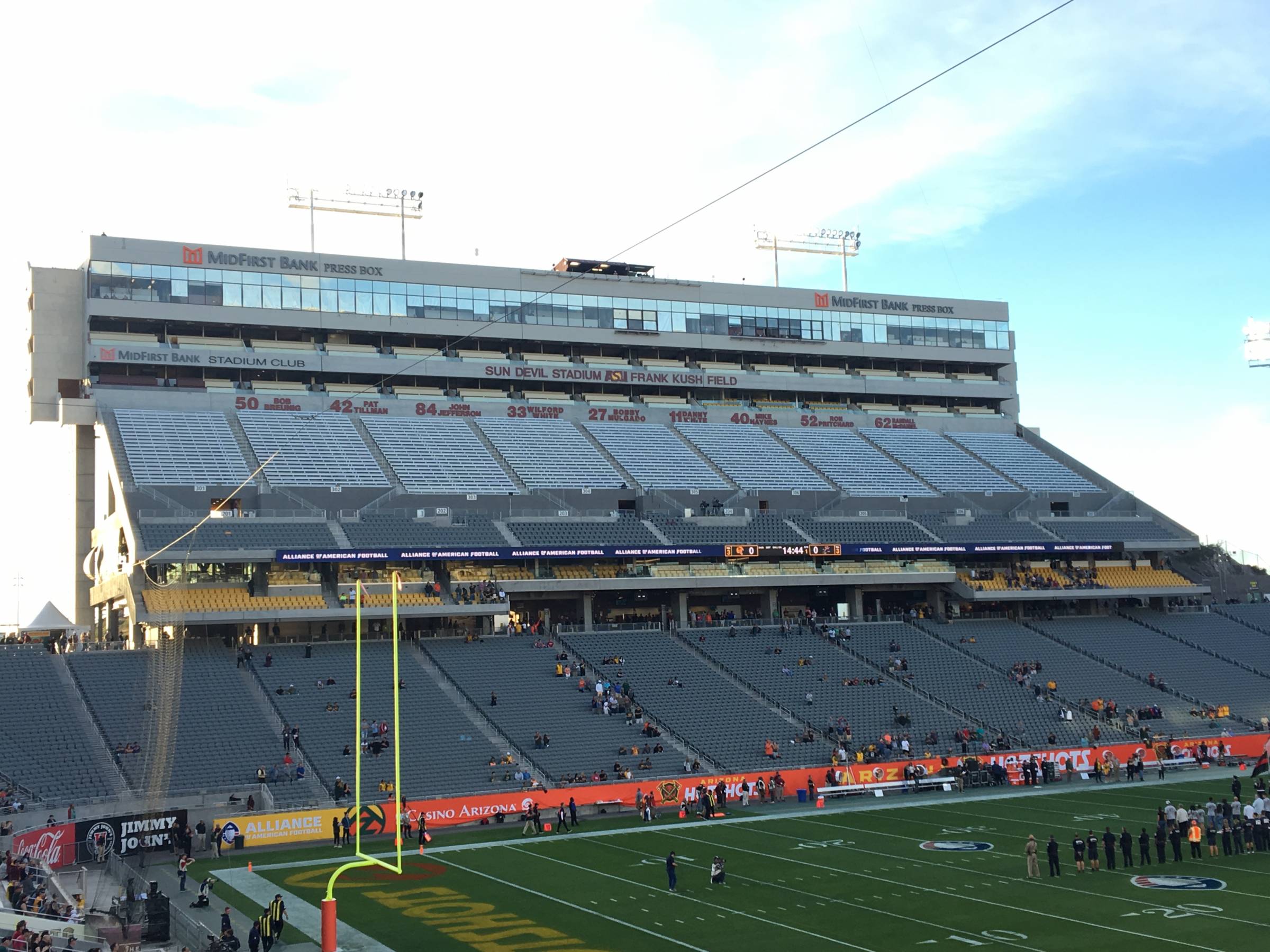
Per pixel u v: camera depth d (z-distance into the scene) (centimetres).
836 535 8775
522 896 4044
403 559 7294
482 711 6500
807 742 6731
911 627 8538
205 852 5003
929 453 10381
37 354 8344
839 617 8688
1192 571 9988
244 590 6994
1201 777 6550
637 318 9925
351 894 4144
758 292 10412
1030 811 5575
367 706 6347
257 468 7806
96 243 8350
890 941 3356
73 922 3572
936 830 5144
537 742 6241
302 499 7744
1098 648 8594
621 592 8300
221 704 6119
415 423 9025
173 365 8569
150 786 5338
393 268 9156
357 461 8300
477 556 7444
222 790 5391
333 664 6719
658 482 8925
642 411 9906
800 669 7619
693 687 7181
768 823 5459
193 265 8588
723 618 8319
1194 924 3441
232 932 3456
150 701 6044
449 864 4653
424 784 5731
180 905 4031
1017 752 6725
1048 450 10931
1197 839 4466
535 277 9606
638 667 7325
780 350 10406
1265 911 3578
